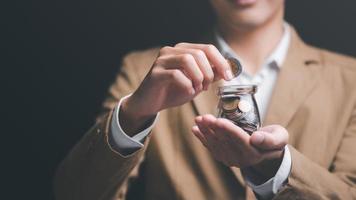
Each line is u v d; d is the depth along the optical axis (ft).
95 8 4.61
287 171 2.13
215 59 2.00
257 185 2.12
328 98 2.67
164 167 2.58
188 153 2.60
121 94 2.74
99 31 4.62
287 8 4.31
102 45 4.63
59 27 4.66
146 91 2.05
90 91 4.69
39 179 4.82
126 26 4.58
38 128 4.78
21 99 4.76
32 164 4.82
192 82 1.99
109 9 4.59
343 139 2.62
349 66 2.77
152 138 2.61
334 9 4.27
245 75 2.73
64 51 4.68
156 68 2.02
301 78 2.69
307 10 4.30
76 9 4.64
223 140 2.01
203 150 2.58
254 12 2.71
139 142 2.18
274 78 2.74
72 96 4.72
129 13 4.57
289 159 2.13
